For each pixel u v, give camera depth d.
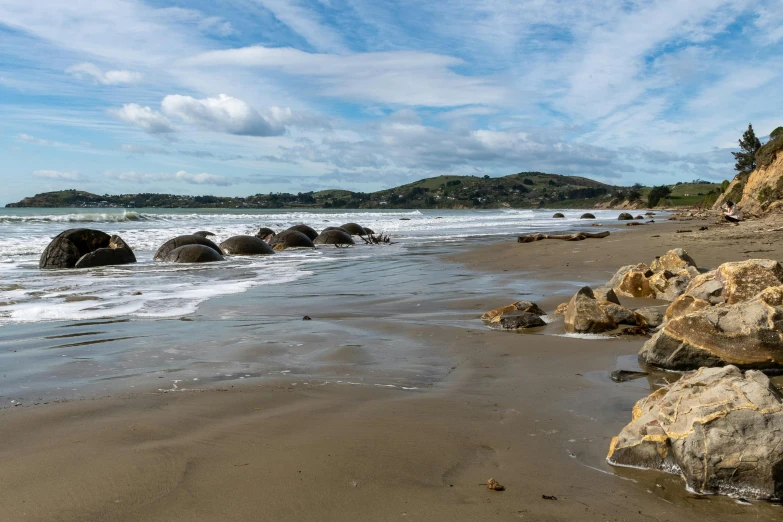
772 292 5.89
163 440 3.97
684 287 9.66
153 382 5.51
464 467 3.58
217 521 2.89
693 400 3.63
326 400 4.94
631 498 3.19
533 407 4.75
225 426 4.27
